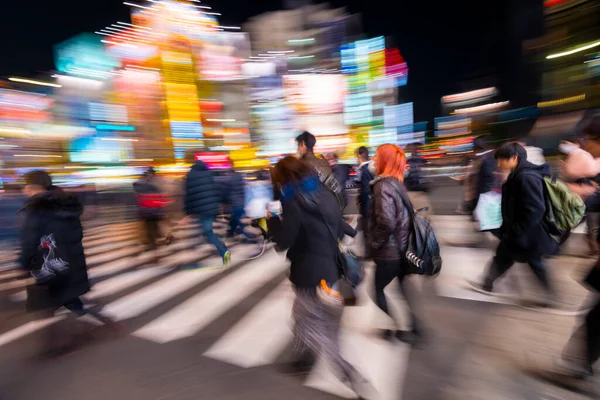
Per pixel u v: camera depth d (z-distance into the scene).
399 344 3.38
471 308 4.08
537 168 3.63
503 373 2.89
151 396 2.82
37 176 3.54
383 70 59.91
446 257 6.10
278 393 2.78
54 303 3.61
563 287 4.50
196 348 3.52
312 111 48.16
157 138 33.78
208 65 37.34
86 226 13.02
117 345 3.63
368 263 5.84
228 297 4.90
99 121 33.56
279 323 4.02
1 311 4.75
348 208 12.80
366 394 2.56
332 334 2.63
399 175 3.10
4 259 7.88
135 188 7.07
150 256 7.43
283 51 48.34
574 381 2.68
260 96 44.50
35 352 3.57
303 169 2.54
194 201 6.16
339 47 53.47
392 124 61.50
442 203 12.91
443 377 2.88
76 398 2.83
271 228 2.60
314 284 2.54
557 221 3.57
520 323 3.68
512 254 3.84
